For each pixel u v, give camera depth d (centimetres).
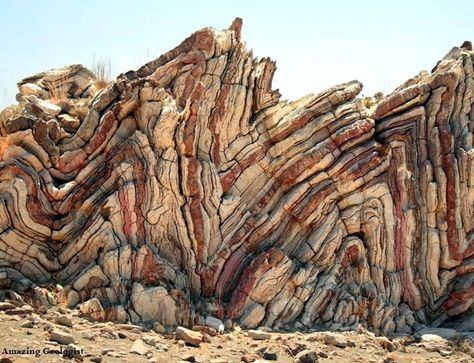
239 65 1756
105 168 1585
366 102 1973
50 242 1534
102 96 1634
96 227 1517
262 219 1695
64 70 1812
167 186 1582
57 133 1580
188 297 1533
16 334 1172
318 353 1358
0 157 1528
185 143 1606
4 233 1470
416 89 1839
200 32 1728
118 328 1334
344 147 1766
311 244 1714
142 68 1736
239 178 1720
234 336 1448
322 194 1733
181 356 1219
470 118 1886
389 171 1803
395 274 1762
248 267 1630
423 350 1545
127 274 1485
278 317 1603
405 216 1783
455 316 1809
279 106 1791
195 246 1593
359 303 1672
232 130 1727
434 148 1819
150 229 1559
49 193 1526
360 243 1748
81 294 1455
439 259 1794
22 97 1686
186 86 1697
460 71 1866
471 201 1814
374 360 1386
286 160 1752
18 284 1448
